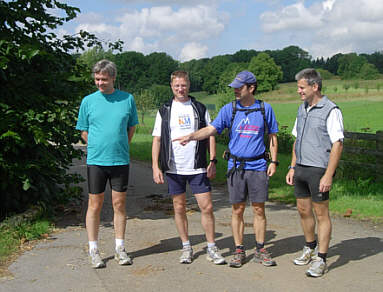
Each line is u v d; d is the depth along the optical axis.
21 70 6.49
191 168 4.58
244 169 4.43
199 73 98.00
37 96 6.29
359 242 5.33
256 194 4.44
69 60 7.46
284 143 18.47
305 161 4.31
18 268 4.46
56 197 7.15
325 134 4.23
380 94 64.69
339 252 4.94
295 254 4.91
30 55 5.76
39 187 6.61
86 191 9.23
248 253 4.97
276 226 6.16
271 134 4.52
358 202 7.44
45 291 3.88
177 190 4.64
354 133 9.69
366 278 4.15
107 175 4.67
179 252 5.01
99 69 4.51
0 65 5.55
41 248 5.14
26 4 6.89
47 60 6.87
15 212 6.42
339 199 7.70
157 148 4.74
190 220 6.60
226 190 9.38
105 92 4.63
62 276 4.25
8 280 4.14
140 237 5.64
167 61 90.81
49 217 6.48
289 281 4.10
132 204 7.88
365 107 51.75
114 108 4.60
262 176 4.43
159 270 4.42
